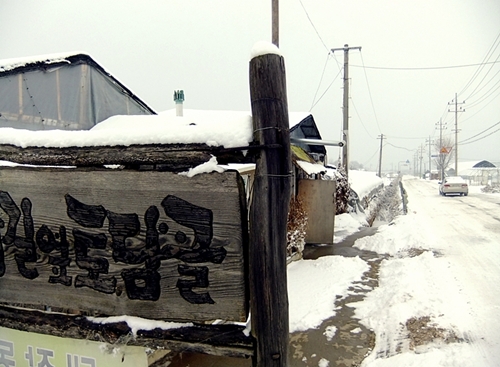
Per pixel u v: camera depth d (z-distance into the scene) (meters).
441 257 7.47
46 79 6.15
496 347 3.63
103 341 1.59
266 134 1.35
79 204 1.58
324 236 9.41
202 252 1.43
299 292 5.76
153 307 1.51
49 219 1.63
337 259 7.48
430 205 17.73
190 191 1.43
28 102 5.83
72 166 1.61
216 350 1.45
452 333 4.00
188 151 1.43
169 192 1.45
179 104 8.68
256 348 1.39
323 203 9.39
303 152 10.30
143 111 8.80
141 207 1.49
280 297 1.37
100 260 1.57
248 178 4.90
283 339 1.38
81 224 1.58
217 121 1.45
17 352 1.82
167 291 1.49
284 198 1.37
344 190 14.16
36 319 1.70
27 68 5.73
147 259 1.50
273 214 1.35
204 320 1.45
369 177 27.86
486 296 5.15
